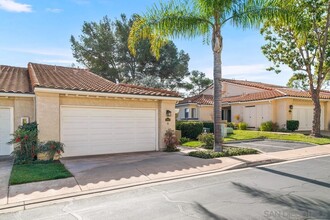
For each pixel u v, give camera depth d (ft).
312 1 53.42
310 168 29.63
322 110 82.17
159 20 37.40
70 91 35.04
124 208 17.42
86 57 97.50
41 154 33.63
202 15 38.22
